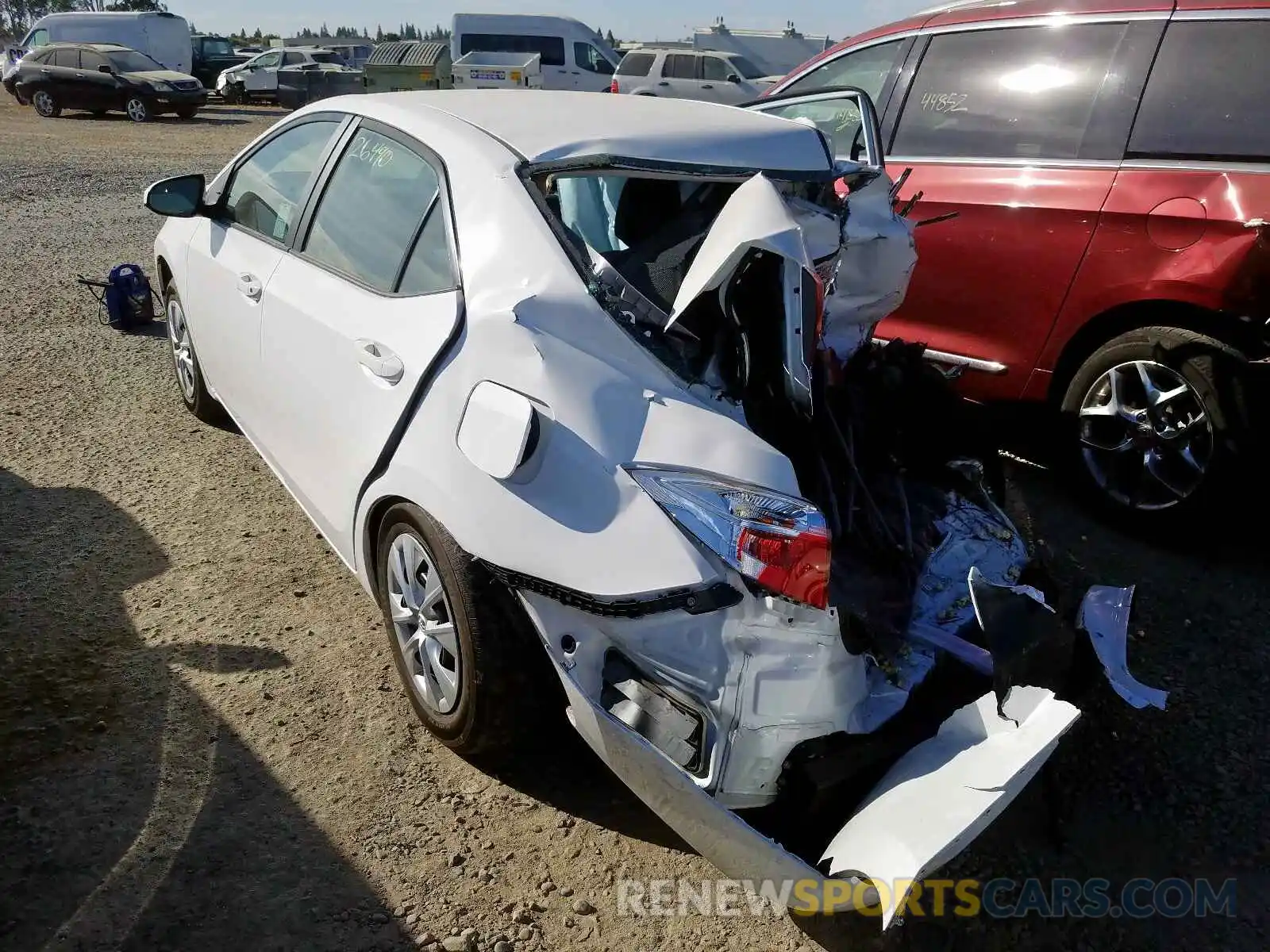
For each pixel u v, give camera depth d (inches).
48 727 105.8
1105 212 155.9
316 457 120.3
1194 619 138.8
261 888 89.4
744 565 80.1
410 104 124.7
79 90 801.6
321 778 102.5
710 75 804.6
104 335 241.8
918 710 91.8
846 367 122.1
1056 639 93.3
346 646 123.8
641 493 83.7
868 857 75.5
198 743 105.8
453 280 102.2
